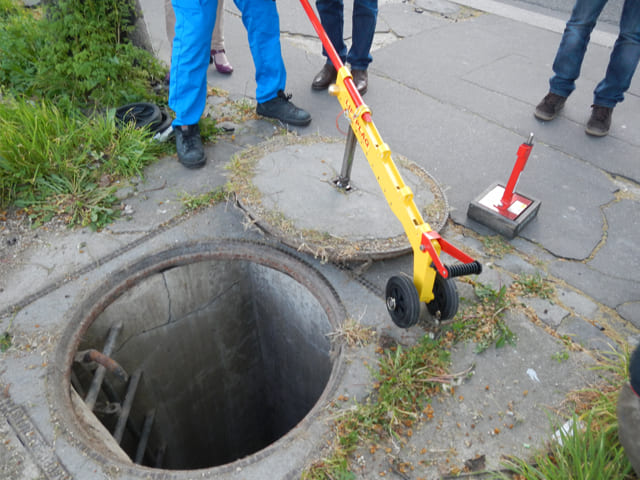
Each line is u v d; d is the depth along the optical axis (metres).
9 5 4.84
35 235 2.78
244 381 3.83
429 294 2.07
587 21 3.55
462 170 3.46
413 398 2.01
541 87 4.53
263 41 3.48
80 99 3.79
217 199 3.06
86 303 2.40
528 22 5.85
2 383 2.04
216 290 2.99
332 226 2.72
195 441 3.78
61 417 1.92
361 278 2.57
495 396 2.05
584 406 2.01
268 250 2.74
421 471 1.79
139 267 2.61
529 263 2.74
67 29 3.69
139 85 3.89
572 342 2.29
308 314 2.82
